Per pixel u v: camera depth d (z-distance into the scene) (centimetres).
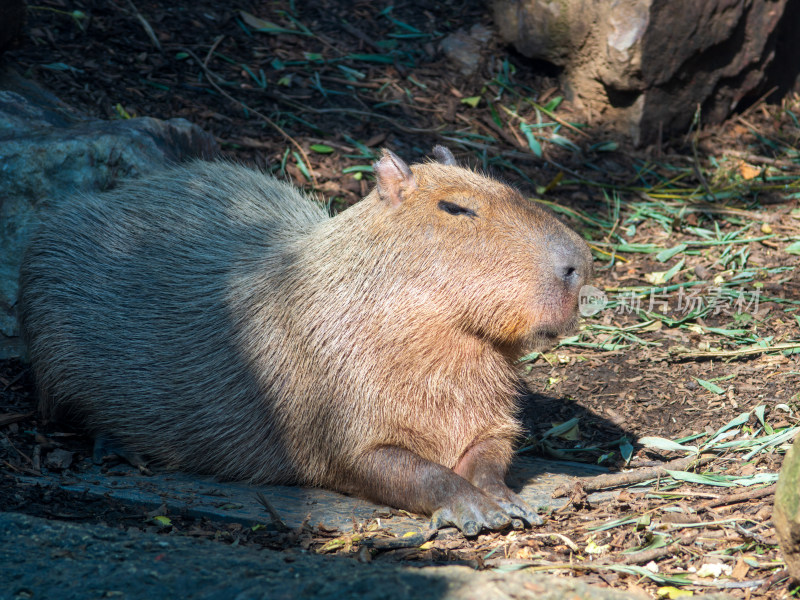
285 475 755
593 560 576
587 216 1257
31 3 1325
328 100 1358
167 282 819
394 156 698
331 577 468
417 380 684
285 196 931
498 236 663
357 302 698
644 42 1349
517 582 454
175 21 1408
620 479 704
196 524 649
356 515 672
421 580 456
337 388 704
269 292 762
